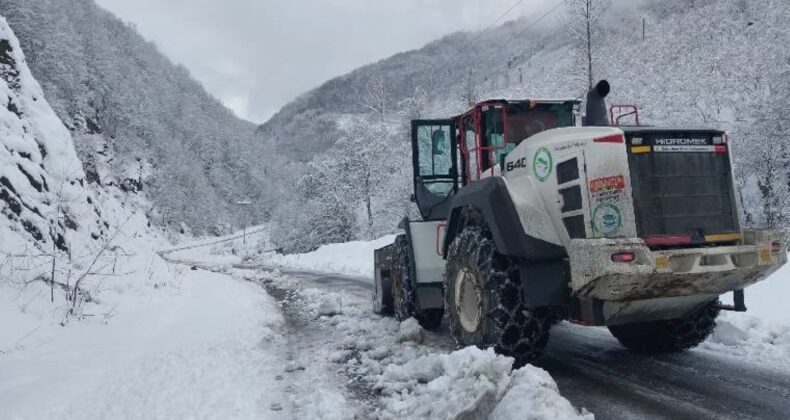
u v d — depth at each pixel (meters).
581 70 24.95
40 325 6.48
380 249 8.13
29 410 4.05
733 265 3.96
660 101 28.44
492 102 5.49
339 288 12.30
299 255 26.33
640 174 3.99
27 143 10.37
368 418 3.78
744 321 5.98
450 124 6.72
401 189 30.11
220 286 13.55
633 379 4.46
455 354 4.23
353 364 5.29
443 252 5.59
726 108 28.05
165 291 11.09
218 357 5.70
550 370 4.80
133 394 4.46
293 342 6.50
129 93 62.34
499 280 4.40
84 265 9.77
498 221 4.41
